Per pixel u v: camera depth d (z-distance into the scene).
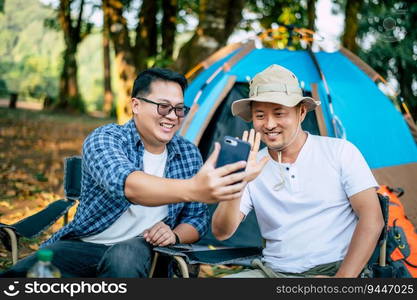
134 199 2.04
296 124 2.37
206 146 4.40
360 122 4.36
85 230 2.46
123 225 2.48
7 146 10.49
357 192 2.32
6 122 15.62
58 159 9.38
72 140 12.62
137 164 2.44
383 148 4.34
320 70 4.45
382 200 2.34
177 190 1.91
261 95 2.31
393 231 3.06
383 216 2.33
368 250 2.22
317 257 2.35
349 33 9.23
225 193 1.86
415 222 4.15
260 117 2.37
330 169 2.37
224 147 1.91
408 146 4.45
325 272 2.34
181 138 2.66
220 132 4.39
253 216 4.23
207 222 2.65
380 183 4.20
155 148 2.50
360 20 10.28
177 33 13.28
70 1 19.88
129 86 10.20
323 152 2.40
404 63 10.16
